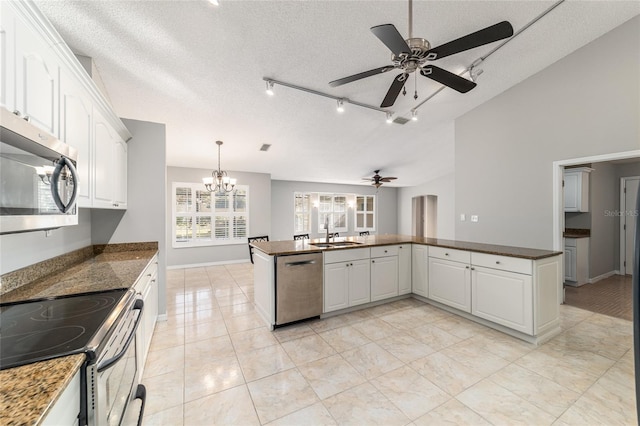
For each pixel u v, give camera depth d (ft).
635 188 16.40
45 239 6.23
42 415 1.96
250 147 16.47
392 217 31.65
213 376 6.62
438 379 6.44
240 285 15.02
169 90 10.21
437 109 13.89
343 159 19.93
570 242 14.43
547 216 11.48
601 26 9.50
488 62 10.73
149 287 7.91
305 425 5.10
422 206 29.71
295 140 15.99
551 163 11.32
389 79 10.76
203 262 20.31
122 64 8.55
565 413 5.33
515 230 12.49
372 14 7.54
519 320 8.23
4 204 3.04
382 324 9.62
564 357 7.35
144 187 10.02
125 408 4.23
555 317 8.56
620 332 8.87
